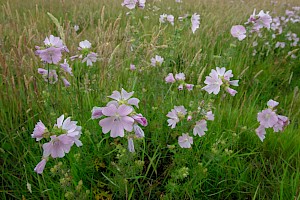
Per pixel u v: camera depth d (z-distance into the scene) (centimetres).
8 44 81
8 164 54
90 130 55
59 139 34
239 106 81
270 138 65
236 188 54
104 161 56
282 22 161
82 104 62
